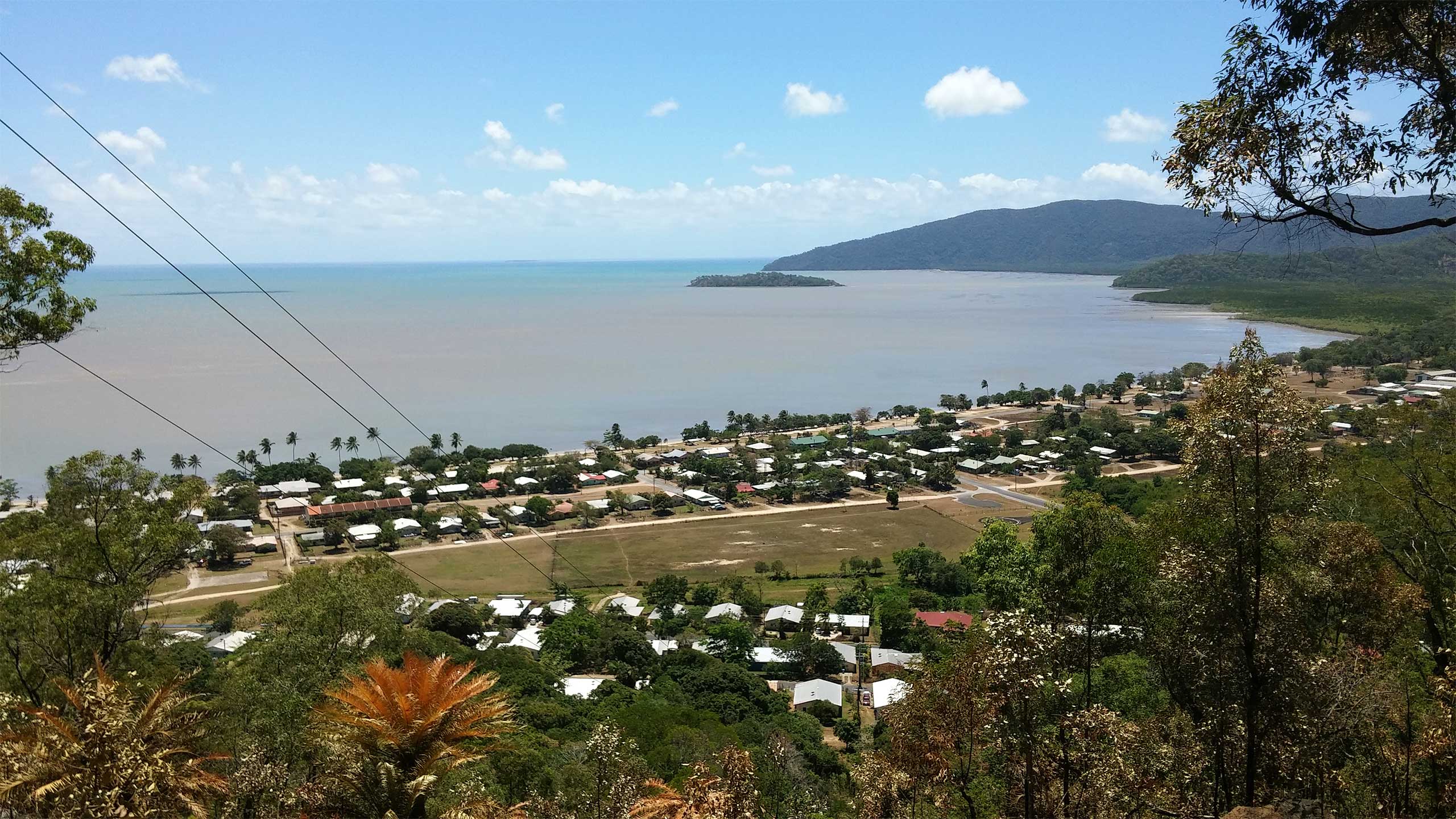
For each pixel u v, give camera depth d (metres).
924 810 18.50
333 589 30.52
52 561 27.16
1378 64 12.59
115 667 26.69
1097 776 16.17
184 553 30.91
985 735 17.42
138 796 15.18
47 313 19.86
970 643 17.66
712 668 57.50
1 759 15.10
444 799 18.06
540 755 32.28
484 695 21.12
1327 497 20.30
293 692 25.77
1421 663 22.42
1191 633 17.77
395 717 14.95
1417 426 27.55
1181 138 13.90
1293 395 16.39
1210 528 16.86
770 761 30.36
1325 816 14.81
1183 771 16.69
